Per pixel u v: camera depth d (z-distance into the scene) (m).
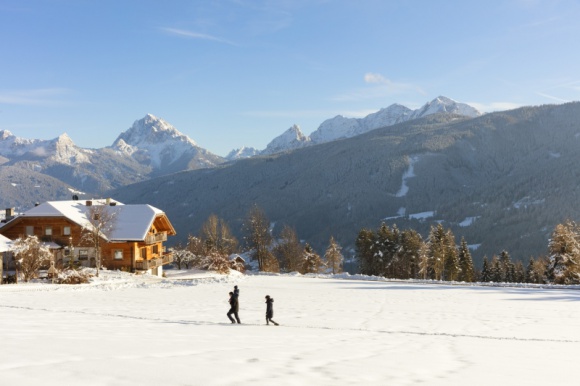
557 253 73.25
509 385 8.99
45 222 58.75
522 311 28.73
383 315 25.77
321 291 42.31
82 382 7.24
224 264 72.19
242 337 15.23
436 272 99.38
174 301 30.88
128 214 63.41
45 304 25.86
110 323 17.92
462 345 15.80
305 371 9.34
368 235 100.00
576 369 11.41
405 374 9.70
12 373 7.63
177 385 7.39
